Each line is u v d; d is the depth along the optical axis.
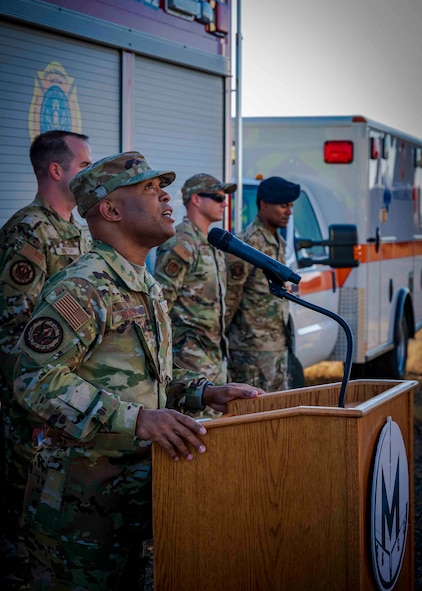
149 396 3.15
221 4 6.71
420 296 12.44
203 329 5.68
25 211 4.45
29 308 4.32
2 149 4.86
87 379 3.07
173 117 6.29
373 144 9.82
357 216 9.59
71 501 3.10
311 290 8.67
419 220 12.40
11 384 4.29
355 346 9.62
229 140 6.94
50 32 5.14
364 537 2.96
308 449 2.92
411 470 3.51
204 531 2.91
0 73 4.84
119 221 3.20
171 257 5.58
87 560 3.11
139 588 3.32
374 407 2.98
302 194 9.34
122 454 3.10
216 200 5.77
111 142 5.67
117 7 5.62
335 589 2.92
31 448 4.38
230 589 2.93
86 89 5.44
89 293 3.01
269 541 2.95
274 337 6.62
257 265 3.39
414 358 13.15
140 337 3.12
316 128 9.60
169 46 6.13
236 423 2.89
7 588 4.43
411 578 3.54
